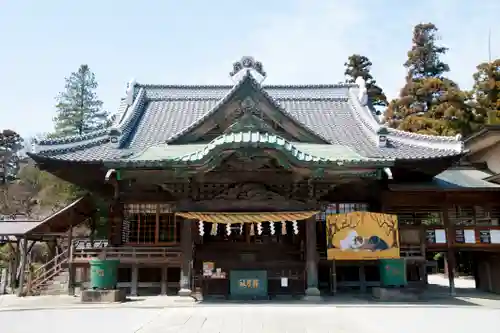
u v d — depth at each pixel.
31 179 58.00
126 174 17.31
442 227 20.00
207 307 14.35
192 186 17.52
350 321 11.67
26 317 12.99
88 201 22.41
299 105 27.33
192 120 25.30
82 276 21.97
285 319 11.88
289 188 17.78
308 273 17.20
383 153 20.83
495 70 45.94
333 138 23.20
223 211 17.33
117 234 20.81
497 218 20.41
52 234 22.06
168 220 21.00
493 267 21.48
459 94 44.06
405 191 19.95
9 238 26.86
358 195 21.03
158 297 18.53
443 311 13.71
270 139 16.05
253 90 19.05
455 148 19.73
